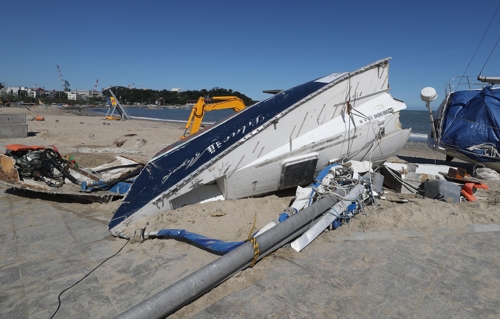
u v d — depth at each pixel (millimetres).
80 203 7367
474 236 5527
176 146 6965
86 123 35000
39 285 4199
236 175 6375
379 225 5898
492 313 3598
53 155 8070
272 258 4793
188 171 6043
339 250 5039
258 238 4508
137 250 5098
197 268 4547
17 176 7680
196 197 6547
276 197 7125
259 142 6410
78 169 8297
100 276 4395
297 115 6758
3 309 3725
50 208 7062
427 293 3963
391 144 8273
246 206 6297
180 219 5824
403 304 3758
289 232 4980
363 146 7746
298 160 6734
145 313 3199
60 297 3945
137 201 5871
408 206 6633
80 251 5102
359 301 3811
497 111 11391
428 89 8797
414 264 4633
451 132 12227
